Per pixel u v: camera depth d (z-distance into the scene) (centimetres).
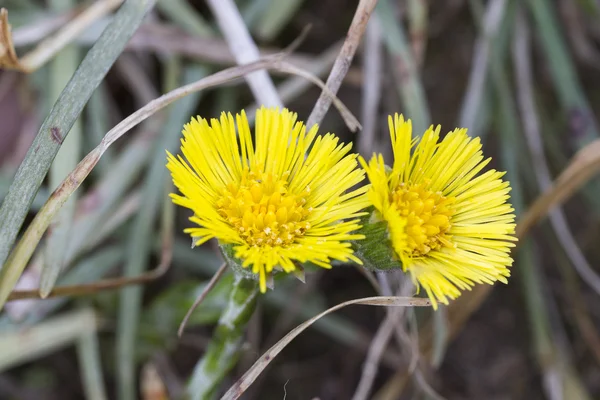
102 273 26
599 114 32
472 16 32
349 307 30
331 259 22
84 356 25
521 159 29
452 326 26
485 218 21
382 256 21
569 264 29
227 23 25
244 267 21
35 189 22
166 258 25
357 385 29
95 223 26
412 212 21
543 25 28
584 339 30
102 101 27
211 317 24
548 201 26
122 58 28
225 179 21
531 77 32
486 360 30
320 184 21
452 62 32
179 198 20
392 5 28
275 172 21
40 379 28
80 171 22
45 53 24
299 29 31
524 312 30
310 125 23
